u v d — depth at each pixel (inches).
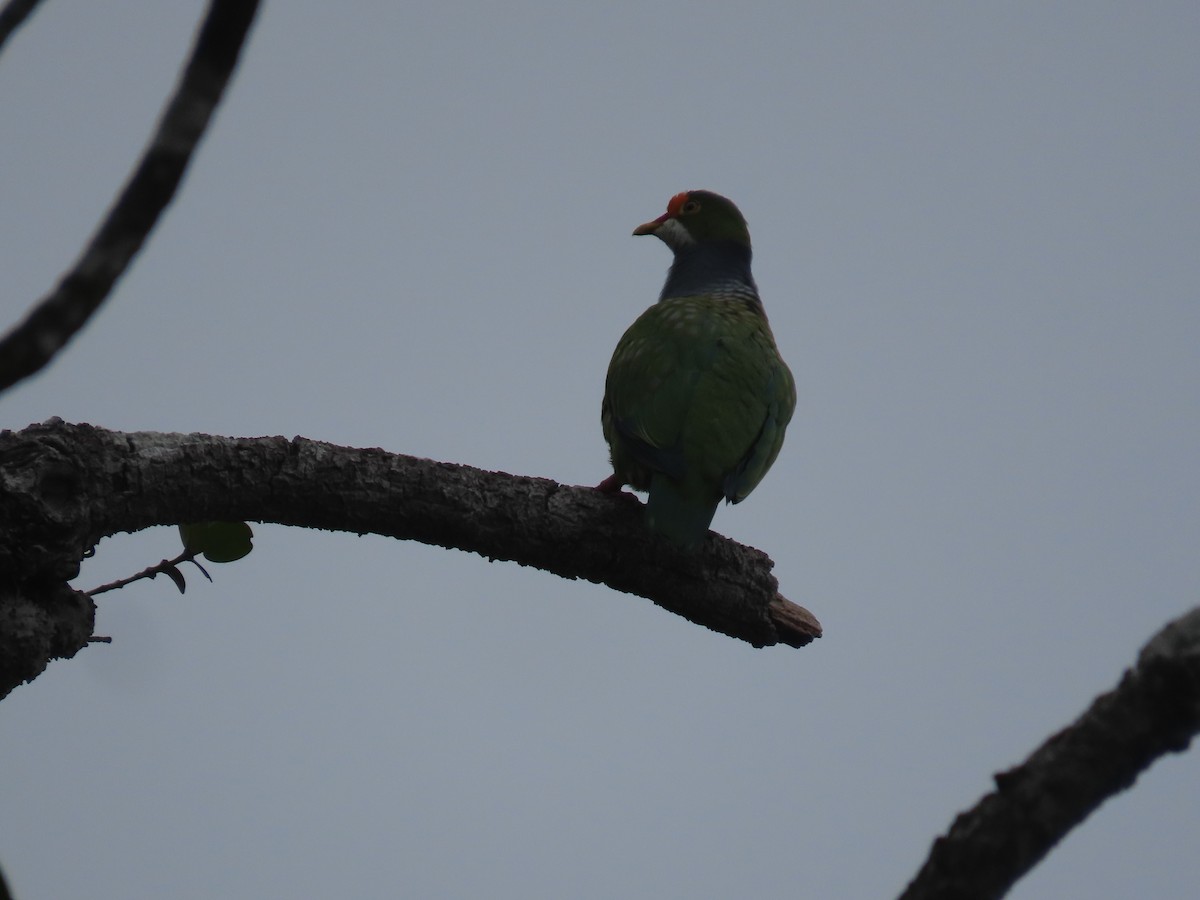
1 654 361.7
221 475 391.2
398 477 412.2
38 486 363.6
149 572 422.0
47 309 204.2
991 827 247.0
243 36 202.5
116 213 205.3
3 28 206.2
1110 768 244.2
